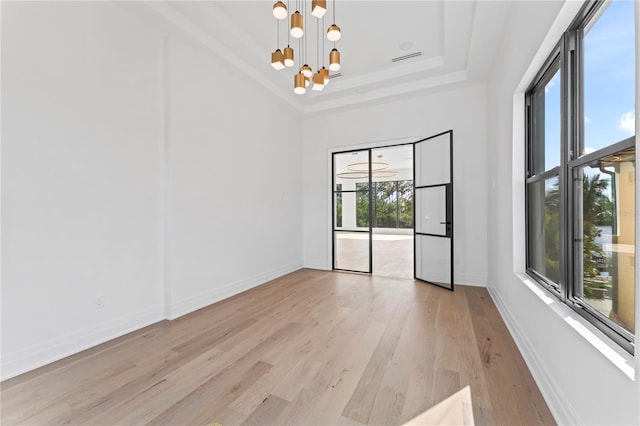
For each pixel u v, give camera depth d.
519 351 2.17
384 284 4.19
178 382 1.82
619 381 1.01
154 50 2.84
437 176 4.21
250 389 1.74
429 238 4.31
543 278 2.13
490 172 3.68
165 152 2.93
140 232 2.71
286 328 2.64
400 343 2.32
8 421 1.49
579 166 1.54
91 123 2.34
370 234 4.93
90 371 1.95
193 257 3.16
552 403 1.53
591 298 1.46
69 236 2.20
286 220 4.93
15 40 1.93
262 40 3.40
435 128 4.30
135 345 2.33
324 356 2.13
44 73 2.06
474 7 2.63
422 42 3.43
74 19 2.24
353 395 1.68
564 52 1.63
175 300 2.95
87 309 2.31
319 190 5.32
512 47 2.51
